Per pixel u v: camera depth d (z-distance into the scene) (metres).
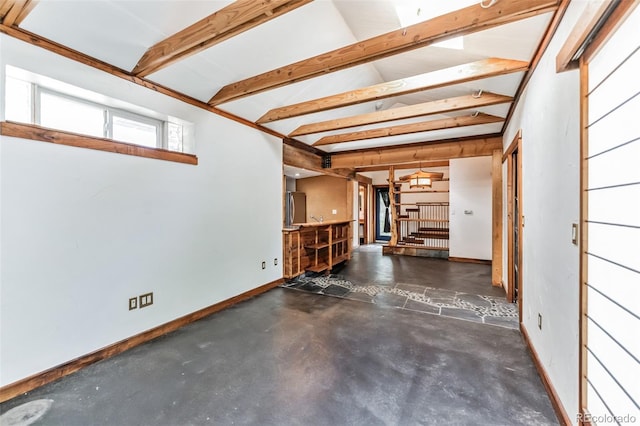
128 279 2.39
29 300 1.84
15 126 1.79
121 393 1.80
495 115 3.62
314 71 2.42
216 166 3.23
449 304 3.39
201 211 3.05
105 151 2.24
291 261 4.37
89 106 2.33
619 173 1.12
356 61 2.24
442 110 3.28
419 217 8.06
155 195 2.61
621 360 1.13
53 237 1.96
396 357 2.20
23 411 1.63
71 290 2.04
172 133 2.94
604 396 1.20
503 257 4.13
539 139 2.01
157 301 2.62
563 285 1.53
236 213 3.51
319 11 2.45
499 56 2.28
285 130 4.34
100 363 2.14
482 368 2.04
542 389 1.80
